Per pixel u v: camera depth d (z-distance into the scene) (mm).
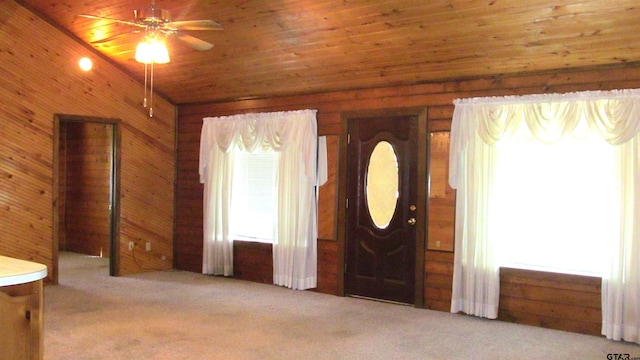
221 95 6836
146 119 7098
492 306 4910
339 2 4445
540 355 3996
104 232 8320
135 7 5246
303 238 6066
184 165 7387
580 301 4609
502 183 4934
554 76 4727
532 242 4887
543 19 4090
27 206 6000
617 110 4359
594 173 4621
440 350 4082
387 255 5629
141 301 5496
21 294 2457
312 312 5168
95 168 8430
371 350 4059
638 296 4293
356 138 5852
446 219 5273
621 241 4344
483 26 4332
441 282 5297
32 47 6000
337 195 5957
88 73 6480
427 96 5379
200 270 7191
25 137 5973
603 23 3988
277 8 4734
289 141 6195
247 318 4906
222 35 5367
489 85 5047
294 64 5641
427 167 5371
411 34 4648
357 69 5449
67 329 4461
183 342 4176
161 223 7320
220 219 6859
